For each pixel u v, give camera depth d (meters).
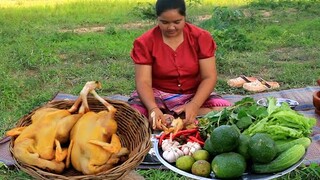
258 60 4.39
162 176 2.34
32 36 5.36
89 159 1.61
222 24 5.30
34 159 1.62
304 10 6.67
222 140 1.69
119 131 1.92
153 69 2.66
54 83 3.90
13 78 3.96
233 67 4.24
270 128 1.84
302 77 3.90
